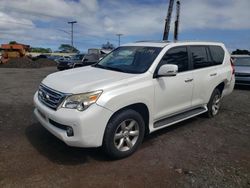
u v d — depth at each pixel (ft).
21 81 42.09
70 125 10.99
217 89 19.83
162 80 14.11
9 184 10.14
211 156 13.29
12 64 90.07
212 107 19.74
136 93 12.59
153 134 16.17
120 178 10.88
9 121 17.65
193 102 17.10
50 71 70.33
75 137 11.02
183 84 15.61
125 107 12.50
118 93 11.85
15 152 12.87
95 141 11.32
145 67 13.96
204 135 16.34
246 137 16.26
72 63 70.85
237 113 21.88
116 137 12.21
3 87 34.17
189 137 15.88
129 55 15.78
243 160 12.97
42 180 10.50
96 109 11.12
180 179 10.96
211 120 19.60
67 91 11.51
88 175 11.02
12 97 26.37
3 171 11.05
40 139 14.60
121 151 12.46
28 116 18.98
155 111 14.05
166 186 10.43
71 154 12.87
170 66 13.35
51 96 12.13
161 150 13.78
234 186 10.55
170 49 15.24
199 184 10.63
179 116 16.28
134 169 11.66
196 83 16.76
